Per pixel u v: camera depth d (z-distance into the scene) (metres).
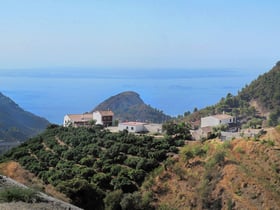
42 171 62.12
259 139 59.72
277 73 153.75
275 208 46.25
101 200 50.56
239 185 50.66
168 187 55.31
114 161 63.62
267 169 51.88
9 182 39.50
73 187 49.47
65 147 71.81
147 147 67.44
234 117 121.00
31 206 27.16
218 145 60.00
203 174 54.94
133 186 56.50
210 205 50.19
